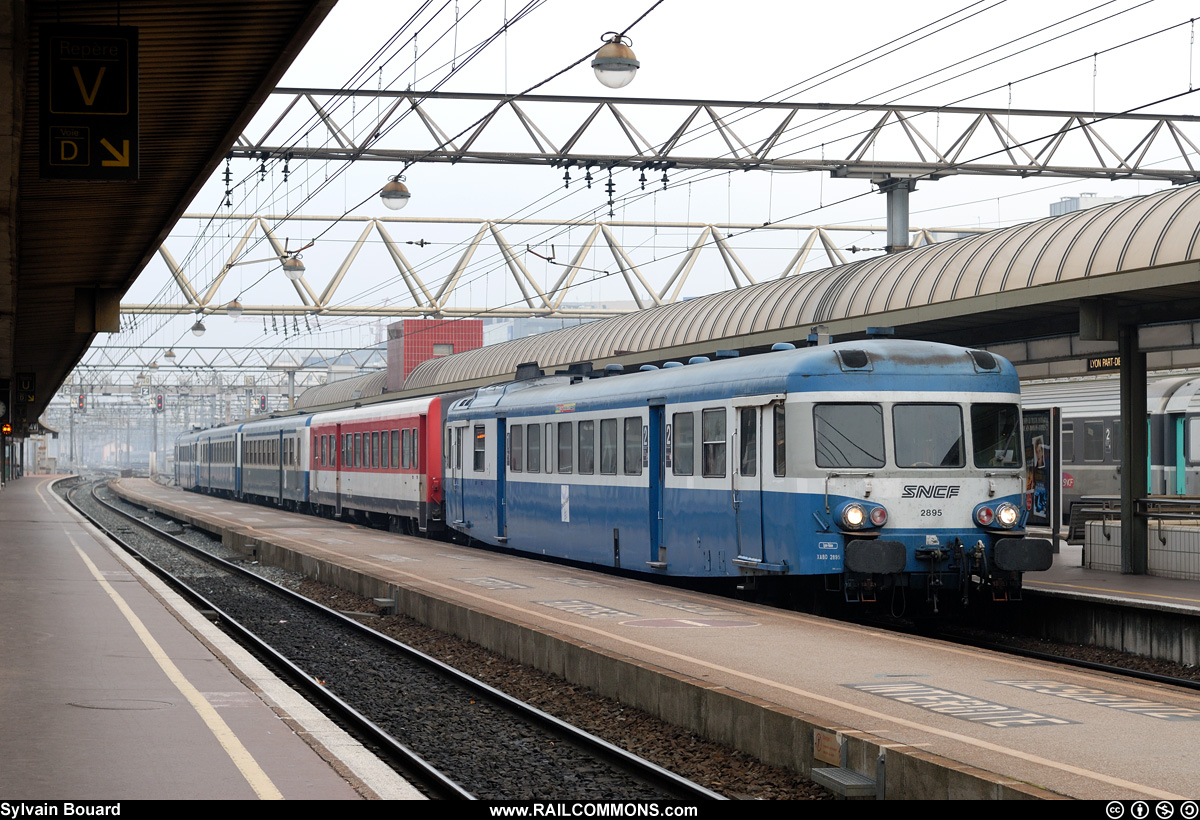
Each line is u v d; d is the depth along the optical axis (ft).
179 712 30.68
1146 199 54.39
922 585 51.39
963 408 52.34
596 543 70.33
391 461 113.39
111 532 142.31
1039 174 83.56
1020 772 24.72
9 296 82.74
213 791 23.44
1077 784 23.85
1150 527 61.62
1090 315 57.06
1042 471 67.87
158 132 51.90
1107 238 54.13
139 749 26.73
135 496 219.61
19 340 128.67
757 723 31.76
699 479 59.16
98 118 36.06
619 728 37.37
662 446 63.62
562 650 44.09
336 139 76.38
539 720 38.81
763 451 53.62
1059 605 52.90
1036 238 58.23
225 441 204.85
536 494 78.69
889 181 81.87
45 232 70.64
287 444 158.40
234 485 195.42
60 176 35.86
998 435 52.85
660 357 80.12
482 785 31.81
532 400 80.28
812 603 55.72
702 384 59.21
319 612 68.33
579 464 72.54
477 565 76.84
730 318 81.00
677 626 47.29
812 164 80.07
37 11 38.65
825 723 29.40
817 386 51.29
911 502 51.03
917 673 36.63
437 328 203.41
